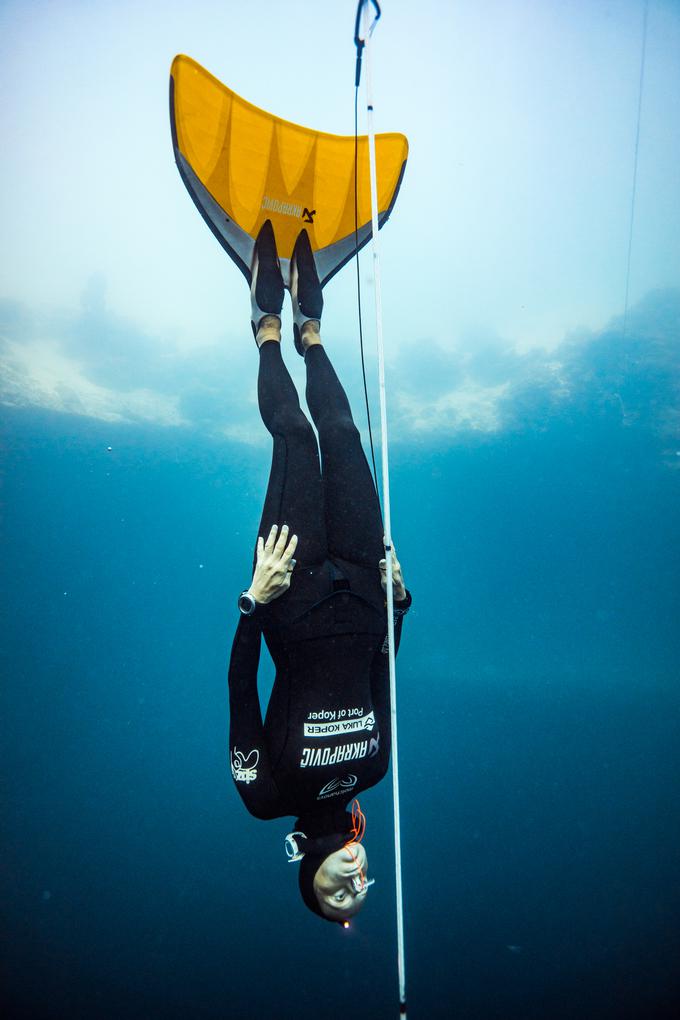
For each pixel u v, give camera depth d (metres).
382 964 6.37
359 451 3.54
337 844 2.94
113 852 9.42
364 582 3.23
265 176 4.25
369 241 4.40
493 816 10.61
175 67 4.03
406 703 18.66
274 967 6.44
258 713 3.02
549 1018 5.23
